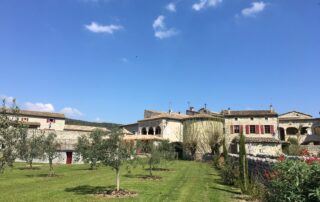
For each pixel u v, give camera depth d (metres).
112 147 17.33
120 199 15.19
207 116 58.22
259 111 59.91
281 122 71.50
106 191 17.73
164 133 62.09
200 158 56.72
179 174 29.12
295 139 63.69
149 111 72.75
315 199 6.95
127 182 22.30
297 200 7.14
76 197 15.77
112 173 29.70
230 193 17.75
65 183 21.91
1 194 16.80
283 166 7.79
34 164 42.66
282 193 7.66
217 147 56.06
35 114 65.38
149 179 24.39
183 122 61.44
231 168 22.25
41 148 31.14
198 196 16.53
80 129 69.75
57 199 15.21
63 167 38.16
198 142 57.50
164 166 37.84
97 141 17.47
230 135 58.62
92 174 28.95
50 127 66.62
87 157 17.69
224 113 63.38
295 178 7.33
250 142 52.47
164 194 16.97
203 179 24.97
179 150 61.47
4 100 9.64
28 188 19.22
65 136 54.00
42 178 25.27
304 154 11.09
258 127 57.72
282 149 53.81
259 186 16.31
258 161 18.78
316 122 69.00
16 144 9.74
